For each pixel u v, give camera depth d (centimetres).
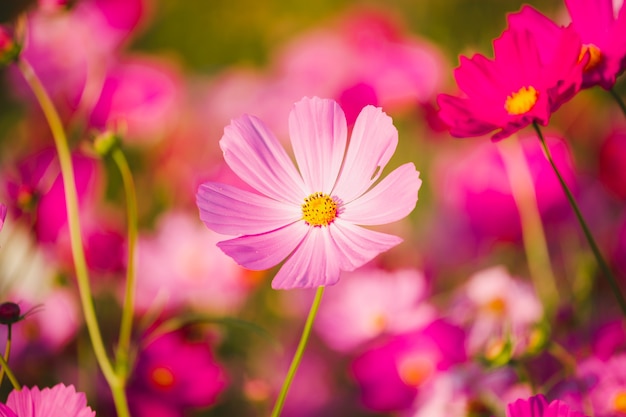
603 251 83
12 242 80
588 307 76
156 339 75
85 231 83
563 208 85
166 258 83
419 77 104
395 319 77
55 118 64
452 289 90
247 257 56
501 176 88
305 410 83
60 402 54
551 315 74
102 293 83
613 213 87
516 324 72
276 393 83
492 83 58
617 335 69
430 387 72
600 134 104
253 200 58
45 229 81
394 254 89
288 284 54
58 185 82
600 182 86
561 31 59
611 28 59
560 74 57
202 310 83
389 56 105
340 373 85
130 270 64
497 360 63
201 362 75
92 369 78
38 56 103
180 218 84
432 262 90
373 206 57
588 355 69
